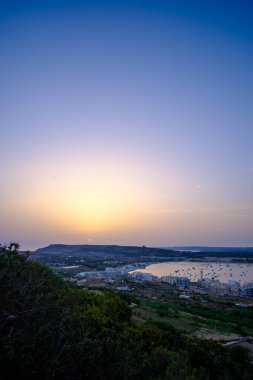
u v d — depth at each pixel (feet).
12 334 28.40
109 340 36.11
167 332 77.30
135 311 141.38
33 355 27.48
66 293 54.75
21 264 34.71
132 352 38.68
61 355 29.60
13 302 29.53
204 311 212.02
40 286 34.81
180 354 56.85
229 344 106.01
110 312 76.95
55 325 31.42
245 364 70.08
